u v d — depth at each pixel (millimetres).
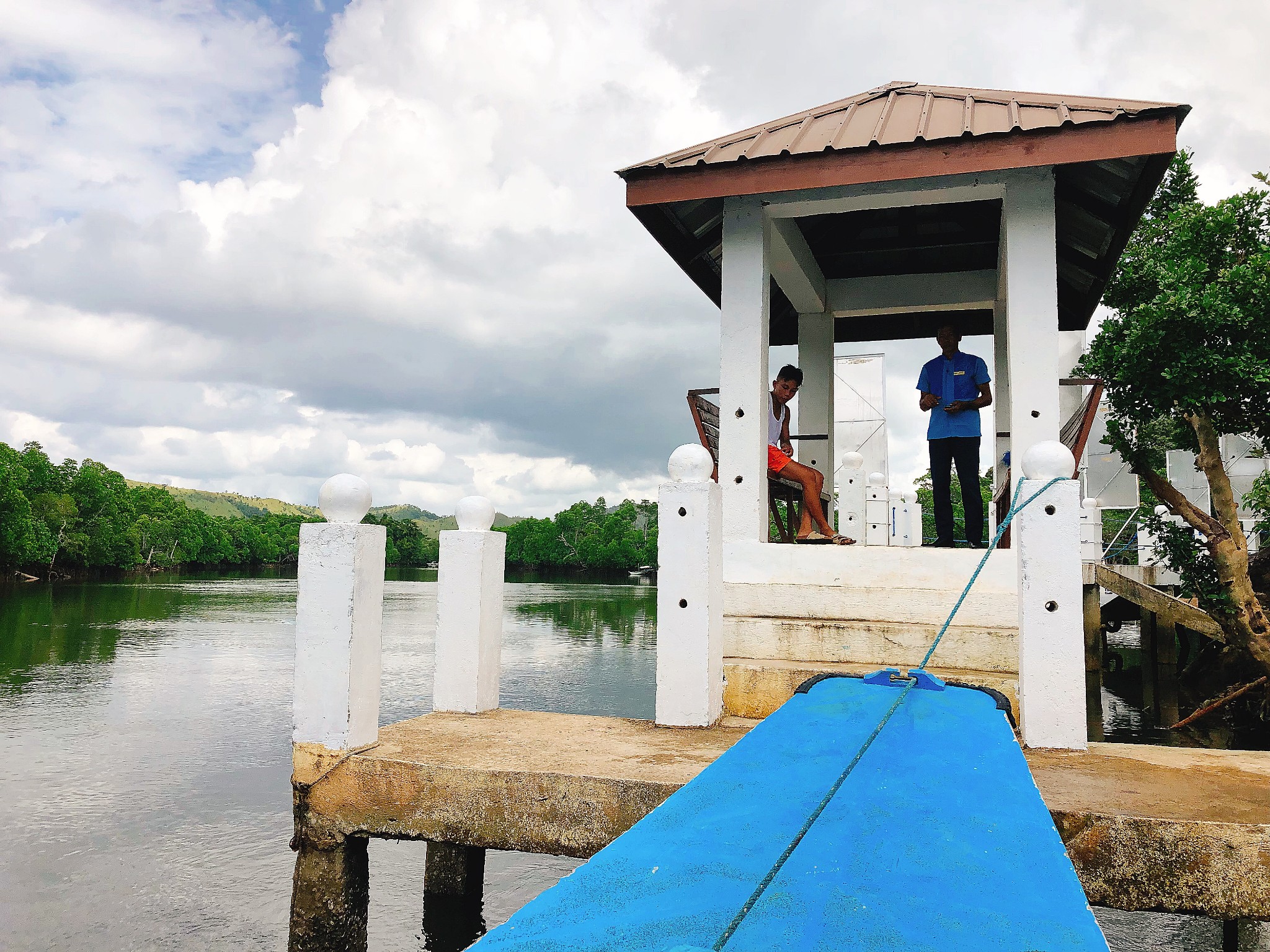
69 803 9469
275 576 92562
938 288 9414
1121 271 11219
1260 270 8727
